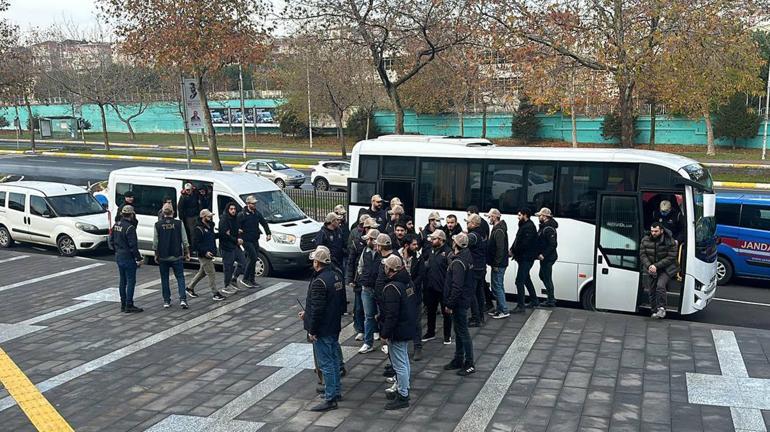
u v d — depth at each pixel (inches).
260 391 327.6
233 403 313.4
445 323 385.4
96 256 721.0
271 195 636.1
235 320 453.1
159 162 1788.9
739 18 751.7
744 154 1914.4
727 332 398.6
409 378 310.2
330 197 861.2
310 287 299.7
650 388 316.2
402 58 1111.6
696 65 740.7
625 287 449.7
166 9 959.0
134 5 962.1
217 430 284.7
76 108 2812.5
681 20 723.4
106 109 3127.5
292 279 602.5
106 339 415.8
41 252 749.3
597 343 383.6
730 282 577.9
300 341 405.7
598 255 456.1
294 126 2581.2
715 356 357.7
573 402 302.2
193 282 511.8
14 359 382.3
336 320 300.0
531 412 292.8
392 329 293.6
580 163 474.3
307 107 2222.0
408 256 367.2
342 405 307.4
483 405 301.7
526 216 440.8
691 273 434.3
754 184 1174.3
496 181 511.5
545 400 305.4
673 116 2126.0
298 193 887.7
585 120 2262.6
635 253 445.4
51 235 721.0
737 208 559.8
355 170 575.5
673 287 439.8
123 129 3161.9
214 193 618.5
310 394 322.7
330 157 1977.1
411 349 382.9
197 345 401.7
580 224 474.0
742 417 282.8
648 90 870.4
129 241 465.1
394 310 292.4
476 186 520.4
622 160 458.0
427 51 776.3
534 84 821.2
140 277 589.6
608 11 776.3
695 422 279.1
